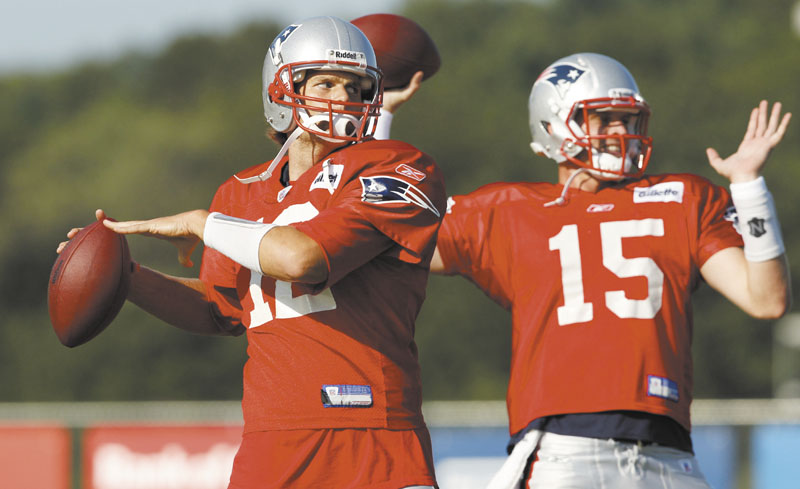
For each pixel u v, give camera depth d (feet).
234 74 572.51
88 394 404.16
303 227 40.24
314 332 41.16
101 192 488.02
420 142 466.70
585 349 53.01
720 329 394.32
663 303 53.47
